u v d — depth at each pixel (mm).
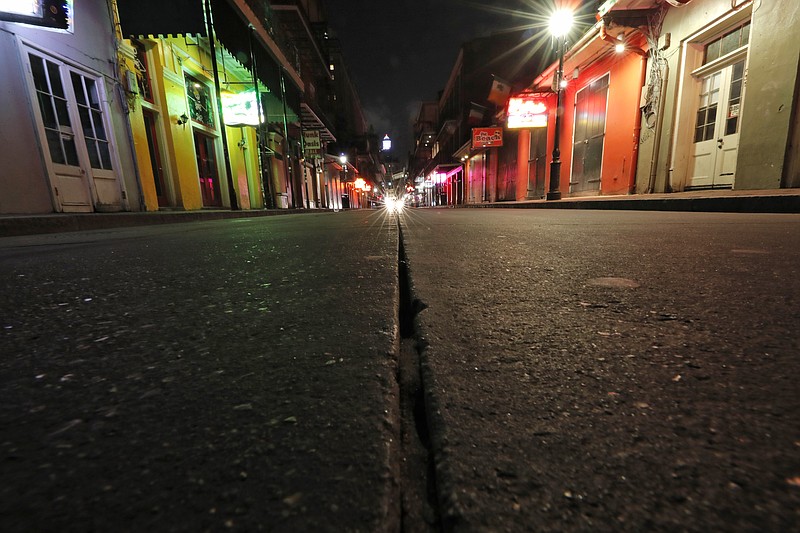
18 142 5184
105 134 6996
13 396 456
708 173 7691
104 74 6980
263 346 610
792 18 5855
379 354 564
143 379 499
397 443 370
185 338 659
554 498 284
